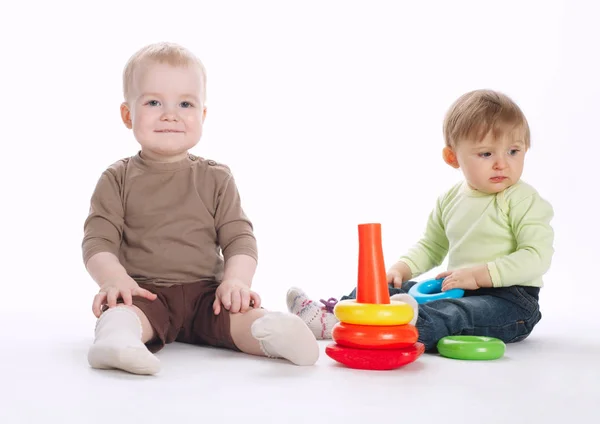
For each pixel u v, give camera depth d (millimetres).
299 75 3416
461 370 1405
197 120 1791
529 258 1785
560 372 1389
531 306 1792
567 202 3184
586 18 3250
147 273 1729
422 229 3359
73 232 3285
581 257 3123
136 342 1327
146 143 1760
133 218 1757
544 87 3273
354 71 3414
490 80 3355
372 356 1396
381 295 1451
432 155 3393
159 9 3348
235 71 3420
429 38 3404
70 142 3295
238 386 1238
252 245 1775
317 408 1094
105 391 1190
